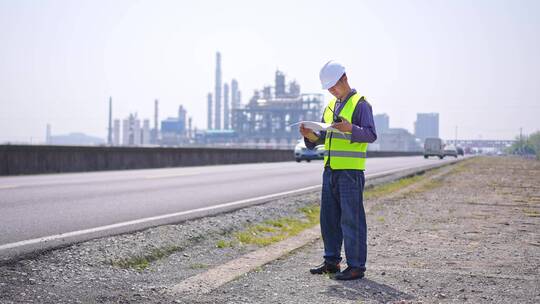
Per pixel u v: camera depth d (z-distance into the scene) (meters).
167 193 13.09
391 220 9.68
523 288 5.02
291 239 7.65
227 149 35.75
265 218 9.73
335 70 5.54
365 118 5.47
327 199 5.70
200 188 14.73
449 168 31.86
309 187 15.72
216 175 20.31
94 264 5.75
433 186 17.67
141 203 10.95
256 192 14.02
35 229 7.59
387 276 5.50
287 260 6.29
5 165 18.45
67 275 5.25
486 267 5.91
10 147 18.61
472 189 16.55
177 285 5.04
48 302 4.38
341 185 5.54
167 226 8.06
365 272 5.67
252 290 4.92
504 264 6.06
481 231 8.45
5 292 4.57
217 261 6.35
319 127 5.35
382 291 4.94
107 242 6.71
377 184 17.59
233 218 9.28
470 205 12.16
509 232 8.38
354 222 5.48
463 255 6.57
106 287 4.90
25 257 5.76
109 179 16.73
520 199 13.56
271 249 6.87
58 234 7.21
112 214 9.28
